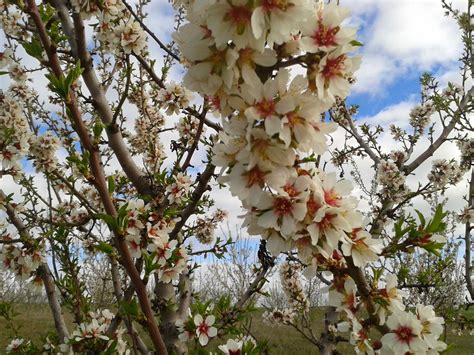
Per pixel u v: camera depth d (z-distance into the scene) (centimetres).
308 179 145
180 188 413
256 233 155
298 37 151
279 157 139
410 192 688
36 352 412
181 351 373
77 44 337
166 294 384
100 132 187
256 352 245
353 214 152
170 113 472
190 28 138
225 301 380
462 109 687
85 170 183
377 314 180
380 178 693
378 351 180
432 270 579
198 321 327
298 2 132
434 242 187
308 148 140
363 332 179
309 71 145
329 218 147
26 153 396
